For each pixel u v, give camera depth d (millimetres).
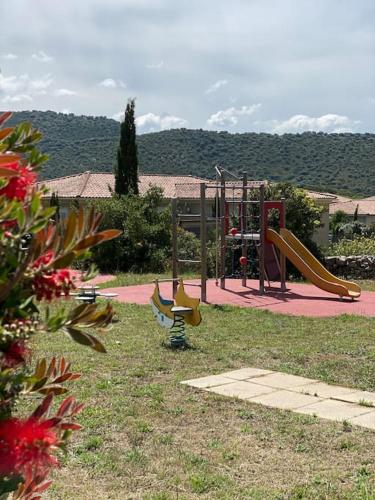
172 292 15766
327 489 4504
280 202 17531
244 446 5344
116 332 10484
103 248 22594
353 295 15602
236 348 9312
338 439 5488
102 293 15594
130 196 24594
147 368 7965
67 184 35062
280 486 4570
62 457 4902
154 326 11141
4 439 1818
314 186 71750
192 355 8789
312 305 14383
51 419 2037
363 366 8203
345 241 26938
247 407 6402
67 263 1810
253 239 17188
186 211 33344
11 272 1818
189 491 4504
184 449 5270
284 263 16922
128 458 5043
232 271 20172
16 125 1981
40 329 1843
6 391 1994
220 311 13016
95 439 5371
